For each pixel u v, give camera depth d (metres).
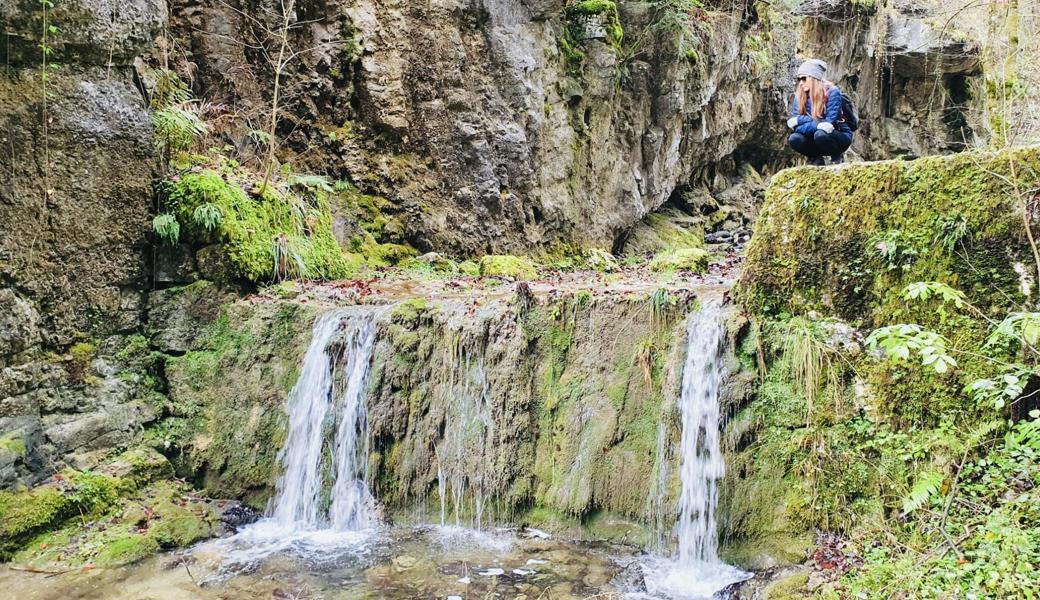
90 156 5.82
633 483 5.23
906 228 4.57
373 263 8.72
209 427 6.31
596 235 11.77
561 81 11.03
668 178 13.26
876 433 4.57
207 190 6.44
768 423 4.85
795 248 4.92
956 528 3.99
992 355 4.30
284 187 7.70
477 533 5.53
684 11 12.14
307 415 6.10
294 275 7.12
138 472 5.91
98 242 5.93
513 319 5.78
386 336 6.02
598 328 5.55
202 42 8.25
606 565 4.91
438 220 9.62
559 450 5.52
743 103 14.71
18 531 4.99
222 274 6.47
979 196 4.37
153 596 4.52
